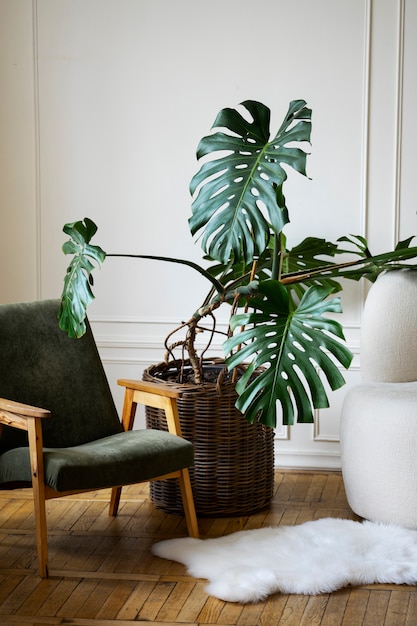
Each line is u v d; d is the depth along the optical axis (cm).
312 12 404
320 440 422
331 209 411
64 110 421
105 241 425
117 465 304
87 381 357
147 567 308
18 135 424
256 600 280
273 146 325
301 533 328
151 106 416
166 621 269
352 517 355
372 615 271
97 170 422
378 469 333
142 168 420
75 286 334
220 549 314
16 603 281
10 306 352
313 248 394
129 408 358
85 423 352
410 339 361
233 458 355
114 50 416
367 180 407
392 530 326
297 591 286
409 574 293
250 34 408
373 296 369
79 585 294
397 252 353
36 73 420
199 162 416
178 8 411
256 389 311
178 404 354
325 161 409
